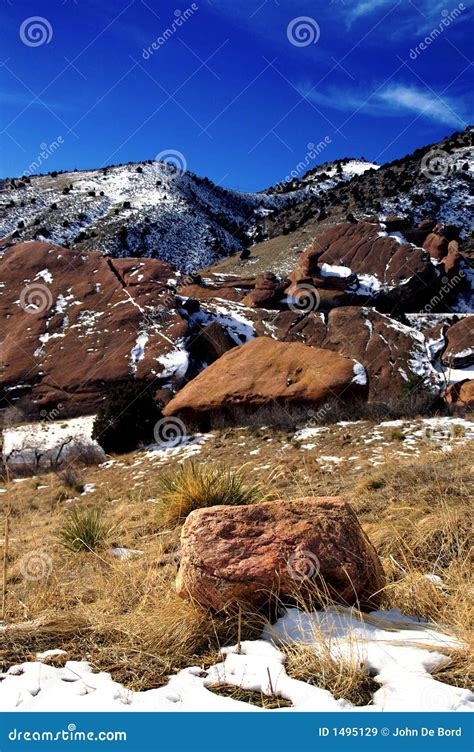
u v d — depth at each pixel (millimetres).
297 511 4086
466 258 52938
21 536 8719
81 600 4684
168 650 3562
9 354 28625
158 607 4074
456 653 3303
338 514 4113
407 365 29234
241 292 44344
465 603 3863
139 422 17719
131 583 4770
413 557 4938
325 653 3268
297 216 104500
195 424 17969
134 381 25875
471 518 5441
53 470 16812
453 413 16016
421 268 45844
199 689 3125
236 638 3668
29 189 120375
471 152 105688
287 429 15250
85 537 6758
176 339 28141
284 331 32938
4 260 34906
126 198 115500
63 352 28250
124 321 29375
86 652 3592
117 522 8148
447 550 5008
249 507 4082
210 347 29219
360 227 50719
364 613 3842
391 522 5809
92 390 26250
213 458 13984
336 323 32656
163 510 7477
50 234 95062
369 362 29812
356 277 43750
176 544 6332
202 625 3760
